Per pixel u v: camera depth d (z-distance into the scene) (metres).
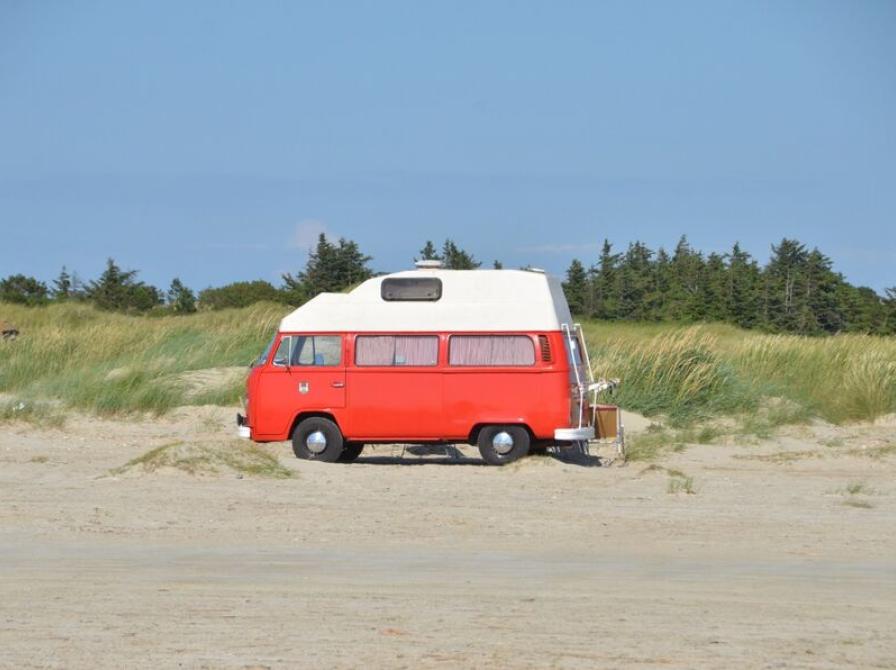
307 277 132.00
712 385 56.97
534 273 42.16
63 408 56.16
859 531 29.38
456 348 41.69
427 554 25.92
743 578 23.55
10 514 30.25
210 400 58.28
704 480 38.97
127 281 135.75
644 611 20.48
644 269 142.38
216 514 30.70
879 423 55.94
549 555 25.94
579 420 41.97
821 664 17.09
